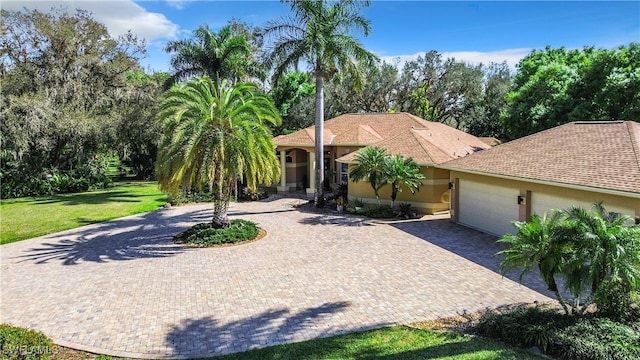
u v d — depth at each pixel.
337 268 11.96
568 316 7.40
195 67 26.48
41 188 28.50
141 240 15.69
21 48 29.09
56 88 28.72
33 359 6.12
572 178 12.06
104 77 32.28
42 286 10.88
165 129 14.99
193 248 14.38
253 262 12.67
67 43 29.45
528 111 25.48
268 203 23.84
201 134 14.37
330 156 27.44
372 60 21.03
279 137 28.73
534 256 7.23
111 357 7.14
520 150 16.05
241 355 7.03
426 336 7.56
